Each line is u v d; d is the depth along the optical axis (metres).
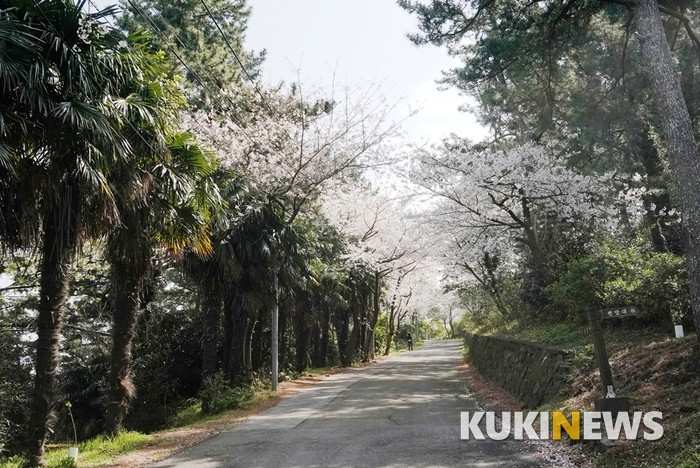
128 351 11.13
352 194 26.83
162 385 19.00
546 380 11.16
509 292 22.77
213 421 13.02
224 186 15.94
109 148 7.86
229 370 17.59
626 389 8.20
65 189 7.83
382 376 21.94
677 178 7.79
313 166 19.11
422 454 7.83
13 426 14.66
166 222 10.21
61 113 7.23
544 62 12.66
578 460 6.81
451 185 19.06
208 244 11.44
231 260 15.44
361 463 7.52
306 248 20.19
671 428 6.27
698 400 6.65
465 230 20.70
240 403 15.14
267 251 16.78
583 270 11.78
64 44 7.56
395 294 38.16
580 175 17.19
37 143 7.66
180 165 9.98
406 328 64.44
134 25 19.61
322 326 30.61
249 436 10.34
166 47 18.98
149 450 9.70
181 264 15.21
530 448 7.79
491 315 26.58
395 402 13.77
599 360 7.60
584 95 14.12
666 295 9.46
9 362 17.28
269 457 8.30
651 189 14.78
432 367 25.95
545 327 16.69
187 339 20.67
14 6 7.52
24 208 7.68
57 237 8.08
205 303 16.73
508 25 11.61
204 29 22.53
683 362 7.80
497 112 22.27
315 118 18.91
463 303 36.06
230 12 23.61
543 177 17.25
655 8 8.43
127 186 8.66
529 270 19.72
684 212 7.67
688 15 11.83
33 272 17.47
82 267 18.44
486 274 25.72
